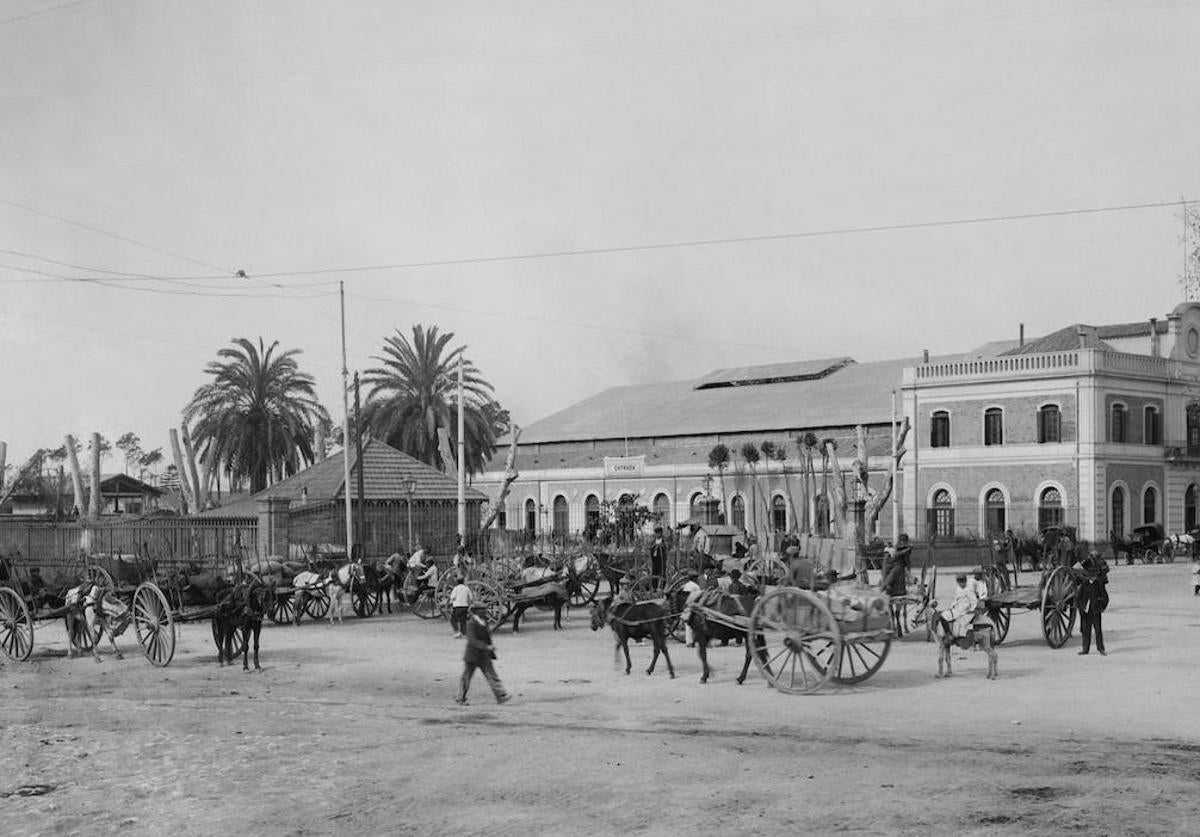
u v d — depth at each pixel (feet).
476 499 183.83
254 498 187.73
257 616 88.53
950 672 77.36
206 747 58.13
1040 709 63.82
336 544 166.50
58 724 65.62
